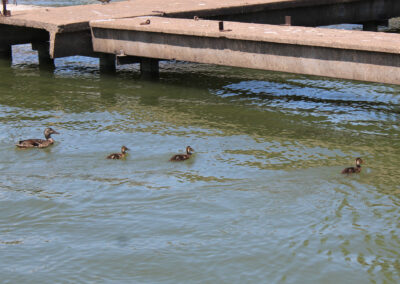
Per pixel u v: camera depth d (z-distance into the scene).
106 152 16.20
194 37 21.25
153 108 20.52
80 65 28.12
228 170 14.88
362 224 12.11
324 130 17.97
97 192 13.65
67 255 11.06
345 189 13.68
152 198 13.33
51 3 43.06
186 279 10.32
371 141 16.89
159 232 11.87
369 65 17.22
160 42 22.36
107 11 26.81
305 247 11.26
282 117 19.34
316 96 22.02
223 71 26.53
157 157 15.81
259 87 23.47
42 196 13.45
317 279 10.30
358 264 10.74
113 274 10.48
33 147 16.52
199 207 12.87
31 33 28.11
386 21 31.97
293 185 13.91
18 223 12.30
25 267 10.69
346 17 30.50
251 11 27.53
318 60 18.31
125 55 23.75
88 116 19.61
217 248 11.24
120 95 22.34
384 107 20.44
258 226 12.03
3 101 21.56
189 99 21.70
